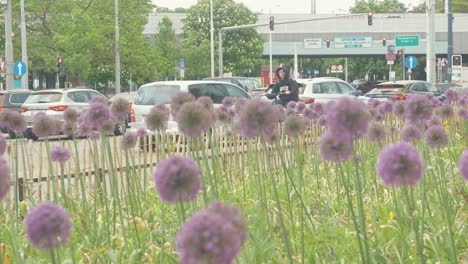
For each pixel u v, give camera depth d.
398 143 3.50
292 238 6.45
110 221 7.62
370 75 110.69
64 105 28.39
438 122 7.70
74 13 51.69
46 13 52.59
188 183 3.06
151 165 10.95
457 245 6.55
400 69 106.62
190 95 5.98
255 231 6.17
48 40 52.84
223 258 2.35
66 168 11.20
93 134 8.49
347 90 27.16
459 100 12.67
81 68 52.06
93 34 51.69
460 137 13.44
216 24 84.69
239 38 85.31
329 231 6.85
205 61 75.31
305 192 9.10
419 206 7.53
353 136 3.68
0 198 2.95
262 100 3.98
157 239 6.86
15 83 46.03
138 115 20.08
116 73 53.59
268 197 8.77
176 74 75.06
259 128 3.93
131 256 6.02
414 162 3.39
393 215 7.24
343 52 96.69
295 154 9.91
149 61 57.62
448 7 50.47
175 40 74.31
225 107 9.52
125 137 7.06
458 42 96.00
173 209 8.05
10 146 8.80
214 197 5.71
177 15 96.50
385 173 3.42
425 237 6.30
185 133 4.04
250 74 104.00
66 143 12.41
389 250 6.45
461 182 9.17
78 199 9.22
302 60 128.38
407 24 96.38
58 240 3.22
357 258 6.10
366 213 7.93
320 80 26.47
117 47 53.06
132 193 7.73
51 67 52.59
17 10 51.53
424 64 106.31
